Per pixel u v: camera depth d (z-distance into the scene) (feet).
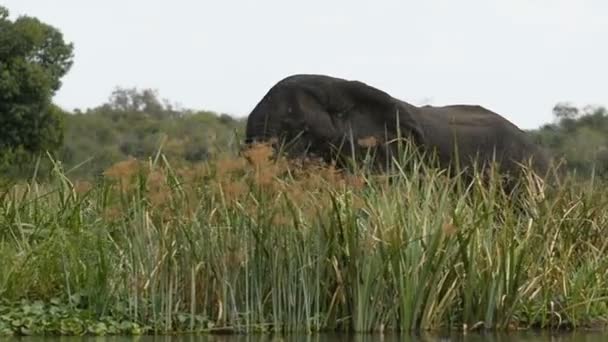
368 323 104.73
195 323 102.78
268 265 103.91
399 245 105.19
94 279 102.94
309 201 105.60
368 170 118.11
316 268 104.22
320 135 139.23
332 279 105.29
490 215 110.01
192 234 103.50
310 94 140.56
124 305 103.19
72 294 104.32
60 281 104.78
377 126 142.20
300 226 104.37
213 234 104.01
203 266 103.65
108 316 102.73
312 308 105.19
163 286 102.47
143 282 102.73
